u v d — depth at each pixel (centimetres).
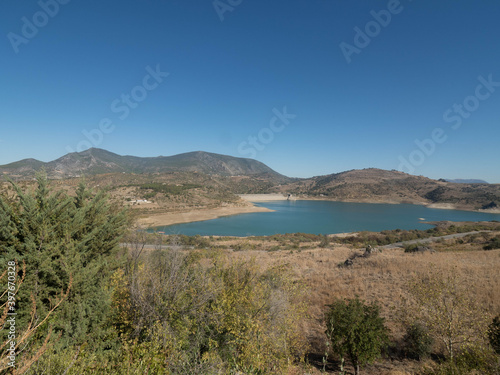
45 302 789
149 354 516
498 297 1195
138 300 746
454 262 1856
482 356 578
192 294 796
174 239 1474
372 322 908
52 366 438
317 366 933
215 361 546
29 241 814
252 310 804
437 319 849
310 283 1852
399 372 839
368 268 2134
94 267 991
